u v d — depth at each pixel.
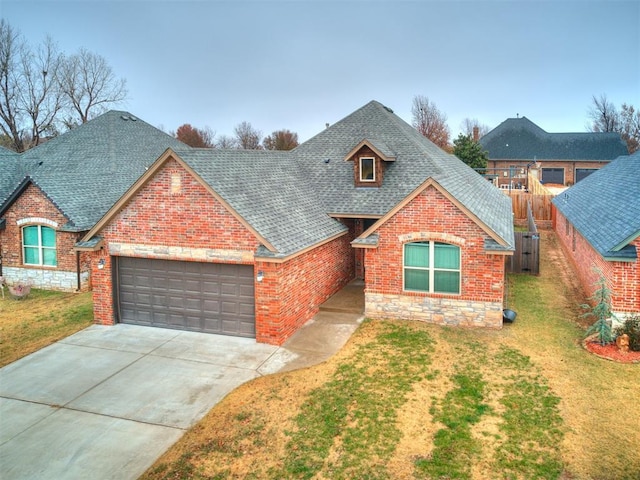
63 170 25.47
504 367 12.30
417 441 9.38
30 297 20.22
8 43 46.28
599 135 55.06
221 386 11.95
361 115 24.78
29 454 9.43
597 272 13.48
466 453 8.98
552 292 18.86
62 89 50.53
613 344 13.25
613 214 16.34
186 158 15.11
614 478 8.19
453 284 15.38
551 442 9.18
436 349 13.51
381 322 15.80
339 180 20.78
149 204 15.55
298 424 10.12
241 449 9.37
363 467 8.70
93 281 16.56
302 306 15.81
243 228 14.49
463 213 14.84
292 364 13.02
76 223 20.53
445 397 10.93
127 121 31.45
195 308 15.66
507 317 15.29
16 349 14.62
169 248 15.50
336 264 18.75
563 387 11.16
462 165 28.97
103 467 8.99
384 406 10.66
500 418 10.03
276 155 21.41
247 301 14.95
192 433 9.99
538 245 21.36
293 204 17.84
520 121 57.88
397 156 21.27
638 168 20.42
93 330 16.09
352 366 12.68
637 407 10.23
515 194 33.94
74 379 12.54
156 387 12.01
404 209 15.48
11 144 50.00
